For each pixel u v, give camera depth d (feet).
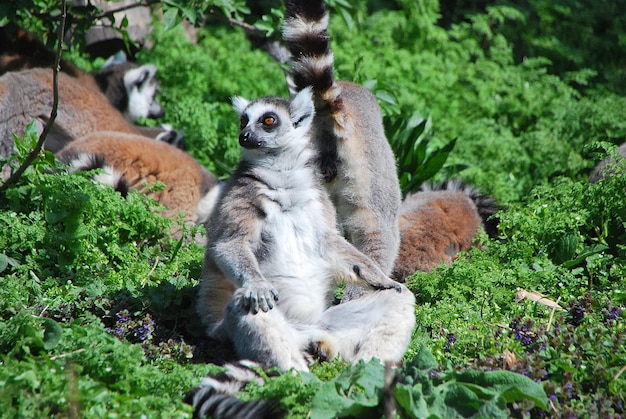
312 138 34.81
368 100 37.32
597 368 25.99
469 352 28.68
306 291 30.48
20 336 26.30
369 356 28.66
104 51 68.49
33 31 59.41
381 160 36.11
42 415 21.29
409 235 41.37
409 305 29.63
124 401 23.04
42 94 51.13
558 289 35.14
